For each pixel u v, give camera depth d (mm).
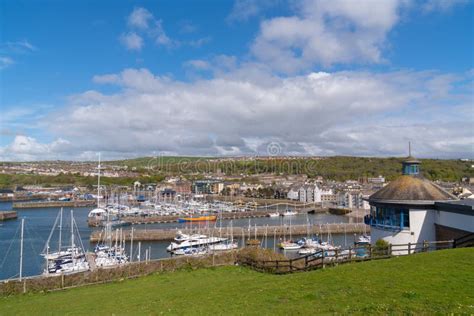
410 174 41844
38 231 131500
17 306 31266
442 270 22766
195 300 24656
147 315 22141
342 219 178750
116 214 172000
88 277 39812
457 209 34219
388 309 16766
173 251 97750
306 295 21109
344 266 27984
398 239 38969
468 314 15227
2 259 87625
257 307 20422
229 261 44406
